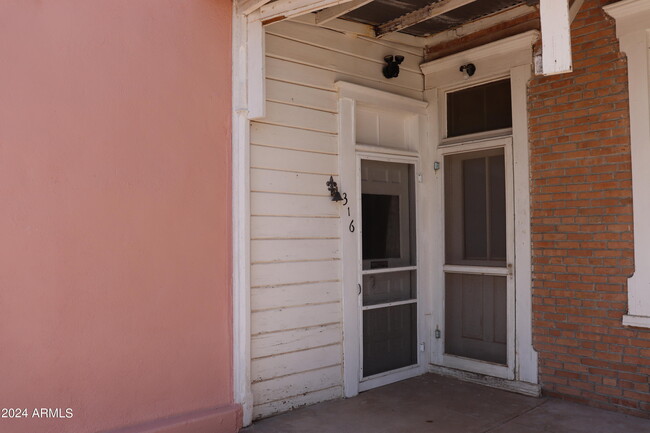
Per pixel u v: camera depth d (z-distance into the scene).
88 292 3.35
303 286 4.48
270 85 4.34
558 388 4.59
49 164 3.21
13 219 3.08
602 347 4.32
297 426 4.05
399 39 5.40
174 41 3.78
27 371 3.11
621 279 4.23
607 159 4.32
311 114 4.61
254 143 4.21
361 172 5.06
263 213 4.25
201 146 3.89
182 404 3.73
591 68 4.42
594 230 4.38
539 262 4.71
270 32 4.36
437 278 5.48
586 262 4.42
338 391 4.70
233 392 4.01
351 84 4.86
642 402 4.11
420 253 5.47
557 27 2.92
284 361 4.33
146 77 3.63
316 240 4.59
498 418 4.21
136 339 3.54
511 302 4.89
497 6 4.89
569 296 4.52
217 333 3.94
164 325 3.67
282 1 3.87
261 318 4.20
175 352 3.71
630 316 4.13
